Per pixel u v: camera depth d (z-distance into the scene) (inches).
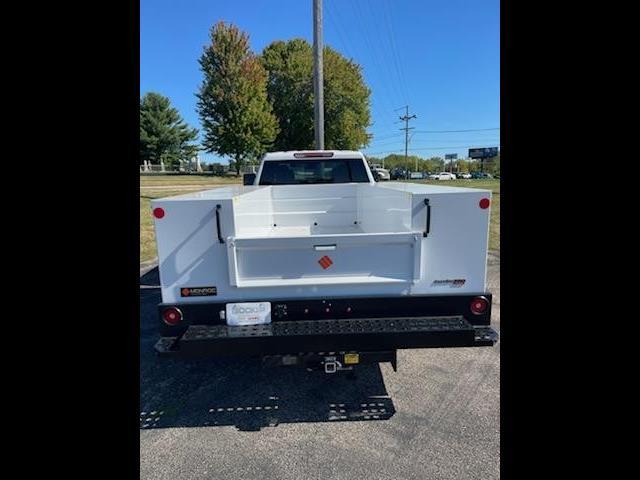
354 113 1627.7
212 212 95.2
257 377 129.6
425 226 98.7
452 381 123.6
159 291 221.0
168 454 94.1
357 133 1628.9
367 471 87.6
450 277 100.2
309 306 99.4
